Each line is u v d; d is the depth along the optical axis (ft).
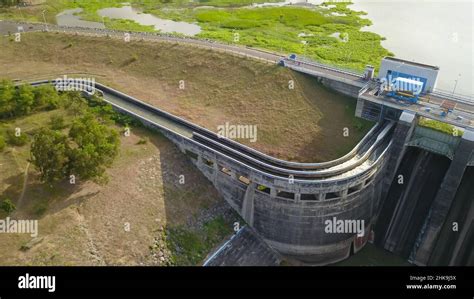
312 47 433.48
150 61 355.77
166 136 271.49
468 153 220.23
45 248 193.57
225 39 437.17
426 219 244.42
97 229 209.05
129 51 368.89
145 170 246.68
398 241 252.42
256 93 305.73
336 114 279.49
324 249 242.17
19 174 229.66
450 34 486.79
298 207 229.66
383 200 261.03
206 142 259.19
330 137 263.70
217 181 255.09
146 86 328.70
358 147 247.50
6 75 333.83
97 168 220.64
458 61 418.51
